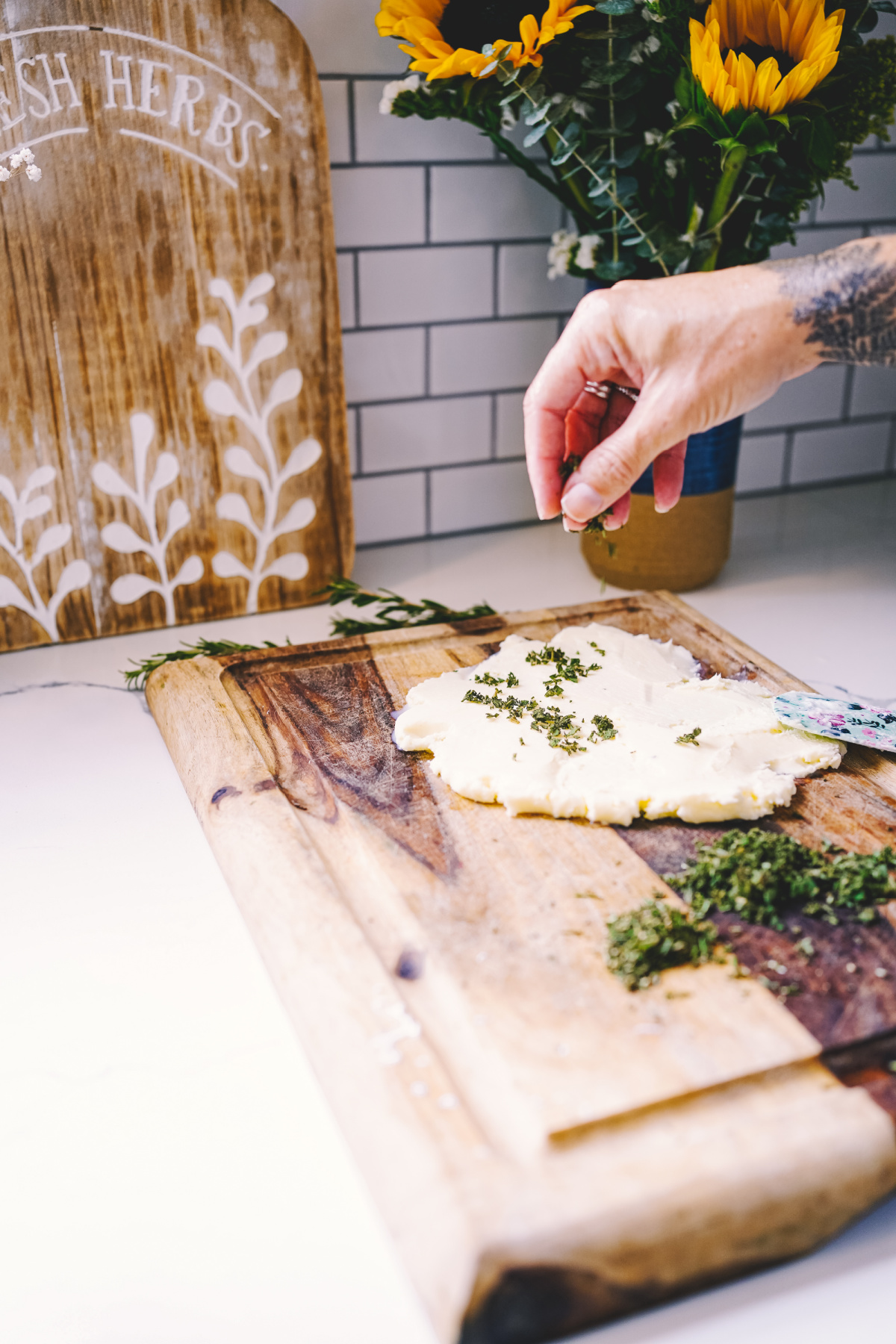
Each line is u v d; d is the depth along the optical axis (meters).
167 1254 0.51
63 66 0.88
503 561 1.25
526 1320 0.45
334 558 1.12
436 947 0.63
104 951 0.69
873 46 0.91
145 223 0.95
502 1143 0.52
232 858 0.71
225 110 0.94
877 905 0.66
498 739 0.80
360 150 1.10
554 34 0.85
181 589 1.07
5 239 0.91
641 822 0.74
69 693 0.98
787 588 1.19
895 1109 0.52
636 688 0.87
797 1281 0.50
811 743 0.81
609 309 0.72
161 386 0.99
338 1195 0.54
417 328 1.20
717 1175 0.48
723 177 0.91
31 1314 0.48
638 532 1.11
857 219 1.36
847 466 1.50
